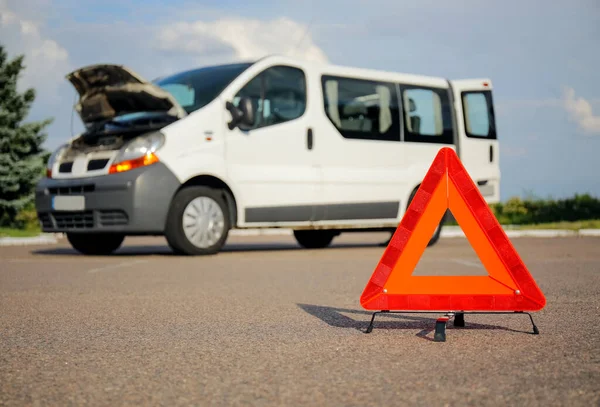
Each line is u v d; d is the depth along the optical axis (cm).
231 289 727
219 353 422
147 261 1038
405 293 489
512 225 2011
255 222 1173
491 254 482
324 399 323
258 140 1170
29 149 2186
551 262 991
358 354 416
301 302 636
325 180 1235
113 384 354
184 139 1105
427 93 1381
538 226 1900
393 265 490
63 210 1125
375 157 1297
